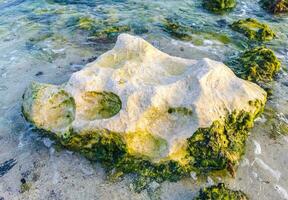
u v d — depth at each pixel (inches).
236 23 73.7
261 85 57.4
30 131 48.4
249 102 46.3
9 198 40.5
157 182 41.5
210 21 76.0
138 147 42.0
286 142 47.2
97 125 42.4
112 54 50.6
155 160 41.8
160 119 43.3
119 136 42.0
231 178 42.4
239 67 60.8
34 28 73.5
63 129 44.2
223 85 46.2
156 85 44.8
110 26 73.2
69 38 69.8
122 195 40.3
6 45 68.0
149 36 69.8
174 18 76.6
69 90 45.8
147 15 77.5
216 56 64.2
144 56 49.8
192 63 50.0
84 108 44.7
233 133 45.4
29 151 45.7
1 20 76.9
